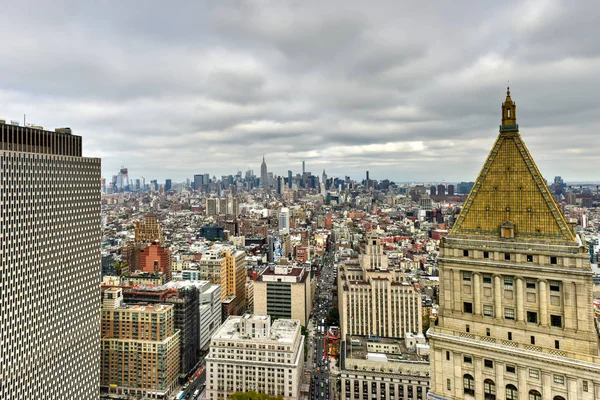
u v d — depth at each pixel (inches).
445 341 3467.0
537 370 3070.9
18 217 7460.6
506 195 3361.2
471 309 3408.0
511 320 3223.4
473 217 3479.3
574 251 2982.3
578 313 2957.7
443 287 3535.9
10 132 7504.9
